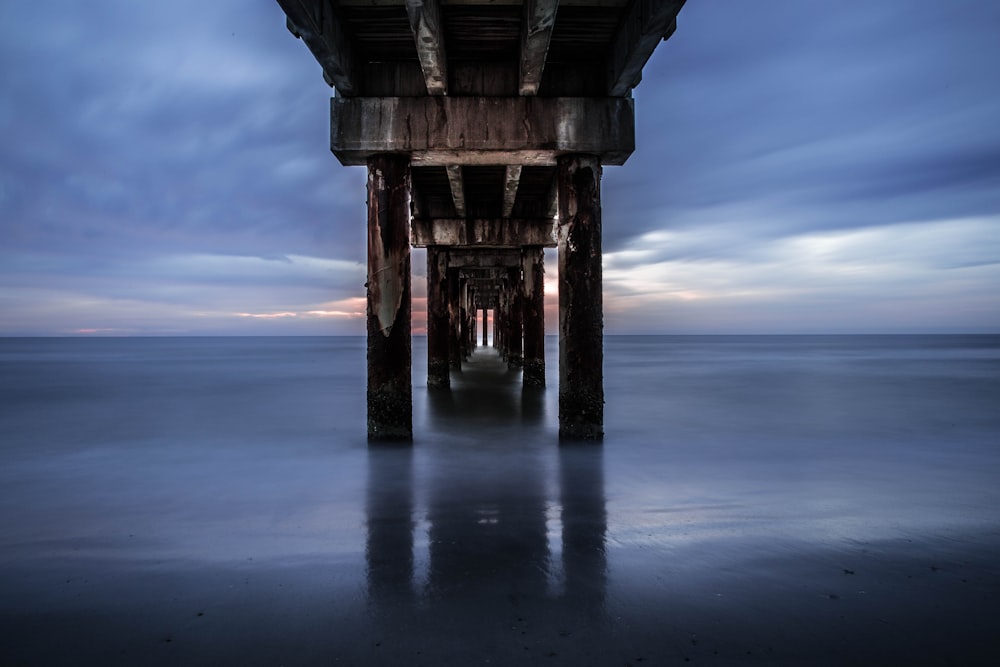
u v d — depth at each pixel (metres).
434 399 14.34
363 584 3.95
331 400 15.52
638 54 6.79
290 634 3.30
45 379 23.62
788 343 99.31
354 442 9.05
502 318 35.44
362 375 25.22
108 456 8.41
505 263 22.67
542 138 8.08
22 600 3.75
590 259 8.46
